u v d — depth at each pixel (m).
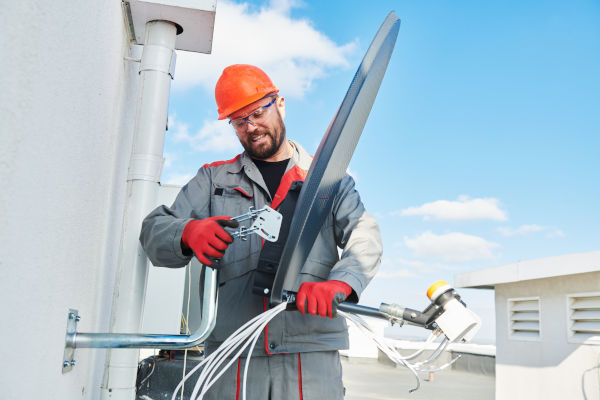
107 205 1.29
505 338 4.68
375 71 0.85
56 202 0.66
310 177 0.83
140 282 1.30
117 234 1.69
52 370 0.72
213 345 1.22
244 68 1.29
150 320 3.20
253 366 1.16
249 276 1.20
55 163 0.63
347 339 1.24
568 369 3.75
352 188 1.27
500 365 4.72
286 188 1.25
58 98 0.61
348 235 1.20
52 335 0.70
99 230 1.18
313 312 0.91
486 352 7.67
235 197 1.29
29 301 0.56
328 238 1.25
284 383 1.15
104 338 0.84
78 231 0.86
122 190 1.69
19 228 0.50
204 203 1.31
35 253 0.57
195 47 1.57
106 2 0.96
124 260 1.30
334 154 0.84
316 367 1.16
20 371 0.55
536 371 4.15
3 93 0.43
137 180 1.34
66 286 0.78
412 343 8.66
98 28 0.88
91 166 0.95
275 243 1.04
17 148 0.47
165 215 1.15
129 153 1.80
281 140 1.32
